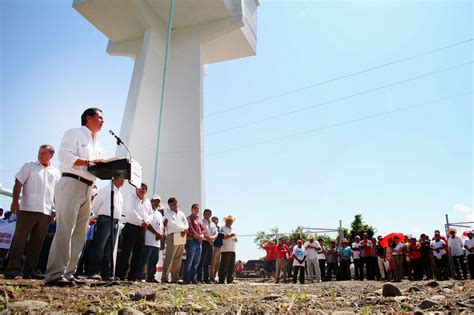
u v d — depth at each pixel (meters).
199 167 14.51
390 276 13.66
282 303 3.12
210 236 9.27
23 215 5.46
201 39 16.33
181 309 2.70
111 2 14.75
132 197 6.44
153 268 7.26
